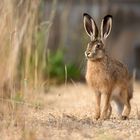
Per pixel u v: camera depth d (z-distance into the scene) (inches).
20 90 671.1
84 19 605.6
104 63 585.3
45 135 484.1
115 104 623.5
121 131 506.6
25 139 472.4
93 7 1066.7
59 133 495.8
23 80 670.5
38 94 677.3
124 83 602.9
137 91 831.1
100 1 1069.1
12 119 528.7
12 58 637.9
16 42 649.0
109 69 587.5
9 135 488.1
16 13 642.8
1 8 593.9
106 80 584.7
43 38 764.6
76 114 608.7
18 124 520.4
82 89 843.4
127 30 1074.7
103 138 474.6
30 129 501.0
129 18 1079.0
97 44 585.3
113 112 645.3
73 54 1031.6
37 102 648.4
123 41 1072.8
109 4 1072.2
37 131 499.5
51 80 886.4
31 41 693.3
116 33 1071.0
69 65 942.4
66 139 473.4
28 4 671.1
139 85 922.1
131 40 1075.3
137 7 1085.8
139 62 1071.0
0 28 597.3
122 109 619.8
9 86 630.5
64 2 1056.2
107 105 587.8
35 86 658.2
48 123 537.3
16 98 605.3
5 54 628.7
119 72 597.0
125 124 539.2
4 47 621.9
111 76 588.4
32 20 686.5
